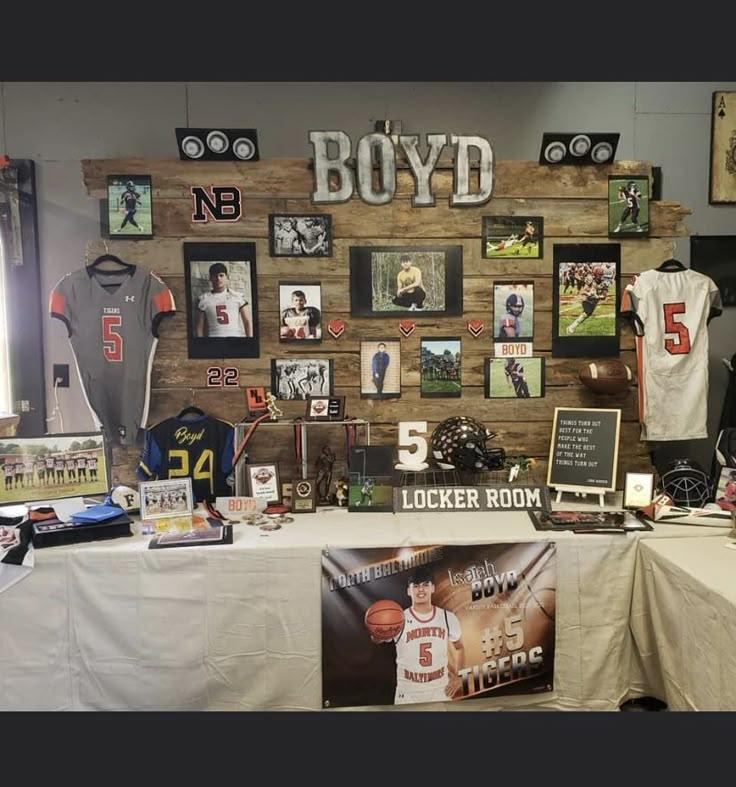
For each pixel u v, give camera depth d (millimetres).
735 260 2836
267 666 1963
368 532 2062
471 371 2611
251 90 2711
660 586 1886
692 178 2820
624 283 2602
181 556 1922
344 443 2596
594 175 2561
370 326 2584
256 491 2303
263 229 2531
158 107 2699
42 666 1919
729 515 2168
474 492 2295
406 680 1990
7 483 2062
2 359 2697
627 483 2268
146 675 1940
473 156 2697
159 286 2482
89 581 1913
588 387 2559
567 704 2059
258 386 2574
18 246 2621
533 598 2020
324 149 2494
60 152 2701
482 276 2584
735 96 2773
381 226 2551
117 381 2500
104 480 2180
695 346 2551
